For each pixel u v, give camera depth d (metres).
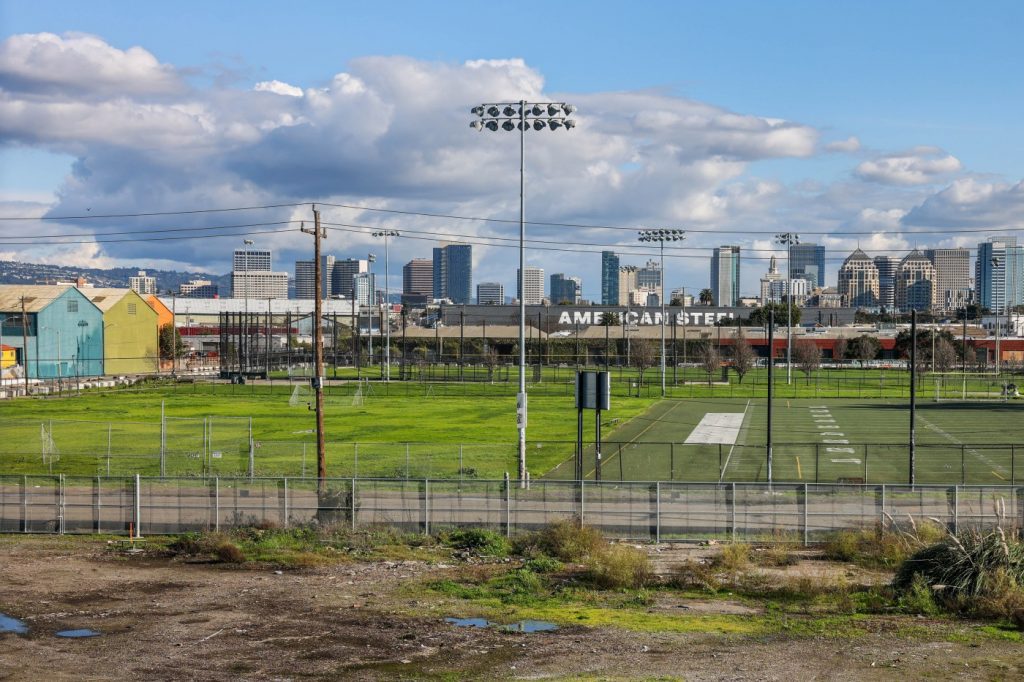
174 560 36.19
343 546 38.06
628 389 120.62
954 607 29.00
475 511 41.28
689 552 37.16
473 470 55.72
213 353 191.62
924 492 42.28
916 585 30.08
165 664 24.34
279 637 26.70
